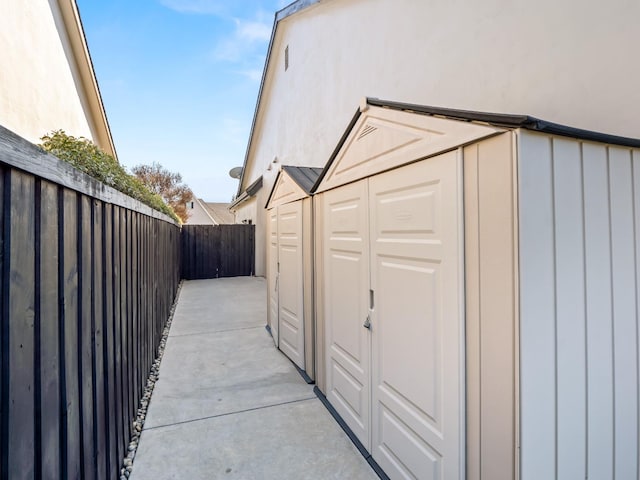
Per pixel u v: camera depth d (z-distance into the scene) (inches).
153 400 130.3
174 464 94.5
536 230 54.0
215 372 157.0
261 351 184.9
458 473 64.8
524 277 52.9
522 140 53.0
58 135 86.3
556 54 97.7
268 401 129.9
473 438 61.9
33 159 46.3
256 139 526.3
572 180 57.9
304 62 306.8
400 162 80.1
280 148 391.2
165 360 171.5
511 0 111.4
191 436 107.4
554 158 56.2
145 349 140.3
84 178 65.9
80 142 86.3
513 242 53.6
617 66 83.7
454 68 135.8
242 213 656.4
